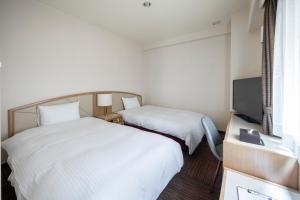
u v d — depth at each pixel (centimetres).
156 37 400
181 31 360
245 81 210
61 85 268
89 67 315
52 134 186
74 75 288
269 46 139
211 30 344
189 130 240
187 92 402
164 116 304
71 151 142
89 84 316
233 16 268
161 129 266
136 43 444
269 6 140
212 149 163
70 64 280
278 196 82
